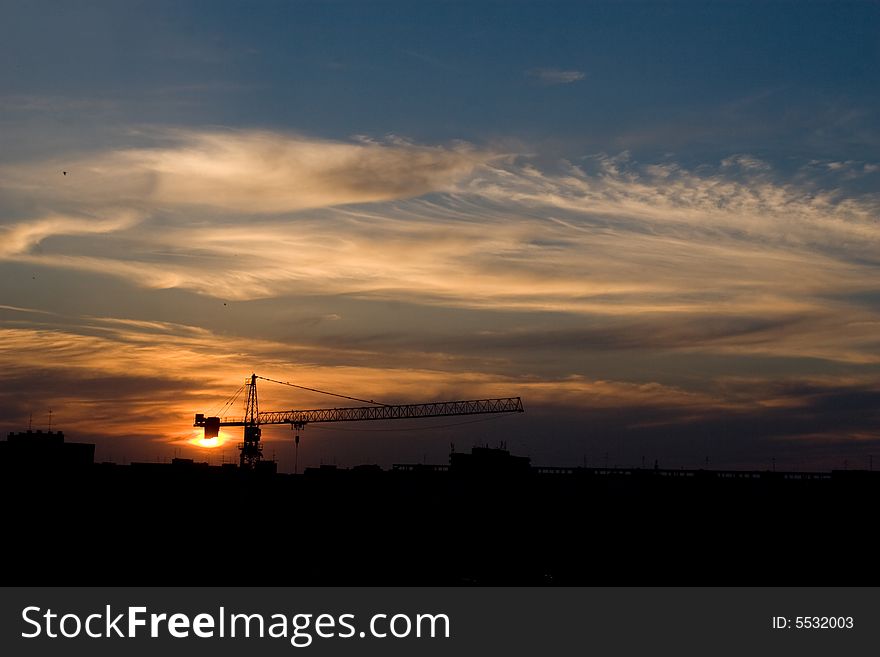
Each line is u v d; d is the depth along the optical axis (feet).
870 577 476.95
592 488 546.67
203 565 543.80
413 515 583.99
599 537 531.50
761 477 515.50
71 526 593.42
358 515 599.16
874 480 496.23
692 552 507.71
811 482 504.02
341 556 566.77
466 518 569.64
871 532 485.56
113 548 573.74
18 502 602.03
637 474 549.54
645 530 522.47
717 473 528.63
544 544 542.16
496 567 536.01
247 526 613.93
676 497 523.29
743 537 502.38
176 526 610.24
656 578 497.87
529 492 561.43
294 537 598.75
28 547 561.02
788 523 497.87
